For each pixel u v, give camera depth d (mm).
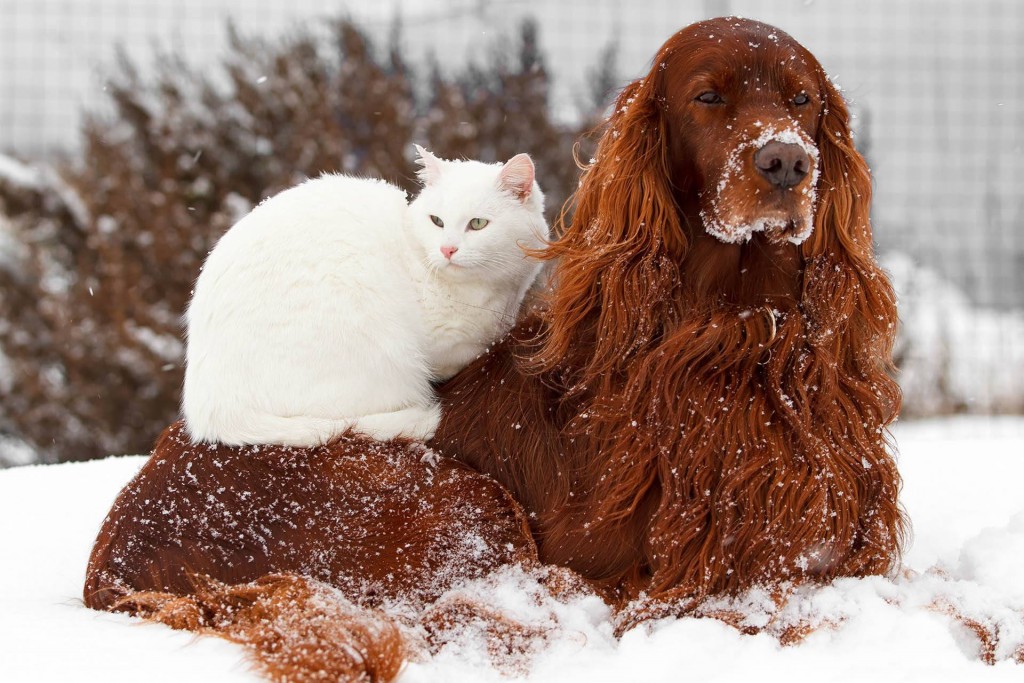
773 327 3246
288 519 3227
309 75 10547
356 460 3328
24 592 3688
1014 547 3340
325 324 3393
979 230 12734
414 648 3031
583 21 12617
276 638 2877
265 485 3271
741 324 3268
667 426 3266
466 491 3350
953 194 12734
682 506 3223
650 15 12641
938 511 4703
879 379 3428
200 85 10391
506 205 3941
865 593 3121
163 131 10031
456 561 3266
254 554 3199
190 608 3102
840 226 3344
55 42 11992
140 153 10227
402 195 4074
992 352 11344
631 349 3340
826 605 3072
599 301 3432
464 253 3742
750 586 3170
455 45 13031
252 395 3361
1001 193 12711
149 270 9734
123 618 3211
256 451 3344
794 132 3062
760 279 3291
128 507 3363
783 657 2869
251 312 3383
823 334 3291
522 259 3998
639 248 3330
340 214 3611
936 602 3127
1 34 11922
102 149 10133
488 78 11398
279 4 11797
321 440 3361
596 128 3771
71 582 3797
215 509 3250
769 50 3225
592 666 2934
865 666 2793
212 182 9992
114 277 9664
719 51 3217
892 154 12711
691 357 3256
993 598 3137
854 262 3355
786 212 3064
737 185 3096
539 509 3432
